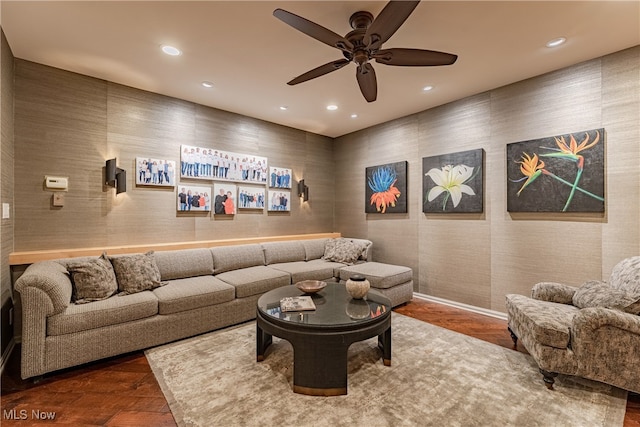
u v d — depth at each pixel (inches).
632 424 66.4
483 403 73.5
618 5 81.0
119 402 74.5
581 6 81.6
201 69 118.1
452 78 125.7
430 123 162.1
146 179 137.7
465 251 147.3
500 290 134.8
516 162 128.7
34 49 103.4
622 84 103.9
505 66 115.5
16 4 80.0
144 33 94.3
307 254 179.9
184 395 76.9
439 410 71.0
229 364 92.4
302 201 203.5
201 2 80.2
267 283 133.6
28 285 80.7
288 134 195.6
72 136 120.1
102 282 100.1
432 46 101.7
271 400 75.0
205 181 157.6
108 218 128.4
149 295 105.4
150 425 66.8
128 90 133.6
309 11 84.4
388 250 184.5
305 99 149.0
